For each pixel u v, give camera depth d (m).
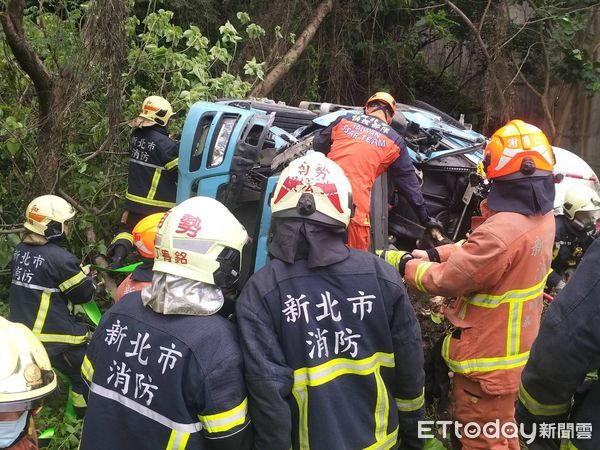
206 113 3.66
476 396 2.74
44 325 3.53
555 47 8.53
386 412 2.07
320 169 2.06
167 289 1.89
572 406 1.90
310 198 2.01
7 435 1.63
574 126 9.07
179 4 6.94
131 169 4.91
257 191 3.62
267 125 3.52
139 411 1.89
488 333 2.66
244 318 1.98
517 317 2.65
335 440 1.97
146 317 1.95
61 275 3.53
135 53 5.08
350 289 2.02
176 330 1.89
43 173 4.44
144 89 5.43
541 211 2.58
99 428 1.93
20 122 4.56
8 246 4.57
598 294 1.65
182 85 5.18
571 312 1.68
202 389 1.84
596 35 8.30
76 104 4.48
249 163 3.46
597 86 7.77
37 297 3.53
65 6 4.72
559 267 4.25
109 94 4.63
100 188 5.07
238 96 5.27
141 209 4.83
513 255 2.56
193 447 1.86
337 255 2.04
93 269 4.46
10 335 1.71
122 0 4.50
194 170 3.62
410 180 3.67
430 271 2.68
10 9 3.80
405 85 8.65
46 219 3.53
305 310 2.00
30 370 1.67
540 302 2.76
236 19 7.47
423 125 4.60
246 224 3.60
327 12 7.45
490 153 2.63
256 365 1.91
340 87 8.03
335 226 2.03
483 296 2.67
